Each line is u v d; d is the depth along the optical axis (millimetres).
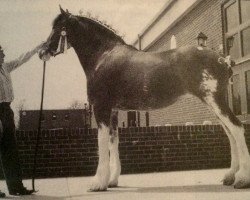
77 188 6328
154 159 8164
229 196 5305
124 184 6609
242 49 9195
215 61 6043
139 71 6211
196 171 7895
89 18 6590
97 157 8078
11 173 5973
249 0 9023
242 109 9234
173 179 6945
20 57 6336
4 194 5828
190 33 10836
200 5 10422
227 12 9602
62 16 6586
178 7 11102
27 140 7945
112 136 6551
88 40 6480
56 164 7996
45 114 12852
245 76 9109
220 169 8133
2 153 5996
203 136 8297
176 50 6262
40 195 5859
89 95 6422
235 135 5926
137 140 8180
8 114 6031
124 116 14445
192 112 10633
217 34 9781
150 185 6418
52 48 6543
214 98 6000
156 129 8234
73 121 12734
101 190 6008
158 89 6160
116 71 6277
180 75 6113
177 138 8250
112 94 6301
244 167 5836
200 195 5414
